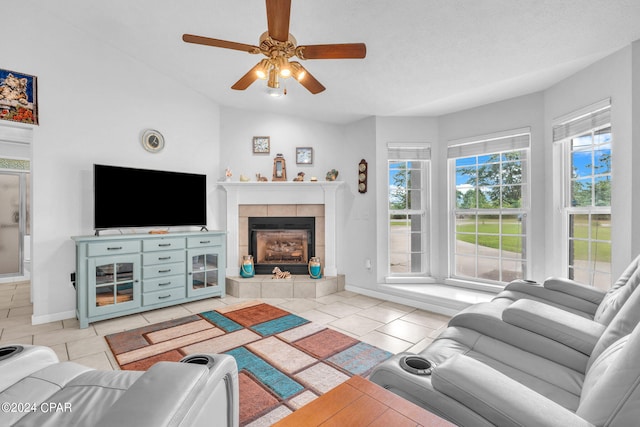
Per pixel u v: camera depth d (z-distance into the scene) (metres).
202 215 3.92
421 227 4.04
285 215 4.29
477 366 0.98
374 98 3.45
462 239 3.80
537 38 2.23
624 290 1.41
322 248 4.31
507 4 1.94
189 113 3.95
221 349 2.46
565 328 1.40
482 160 3.65
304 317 3.20
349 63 2.82
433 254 3.94
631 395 0.71
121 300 3.12
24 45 2.90
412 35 2.36
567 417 0.77
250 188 4.22
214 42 1.93
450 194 3.87
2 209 4.69
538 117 3.15
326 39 2.51
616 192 2.32
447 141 3.86
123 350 2.44
